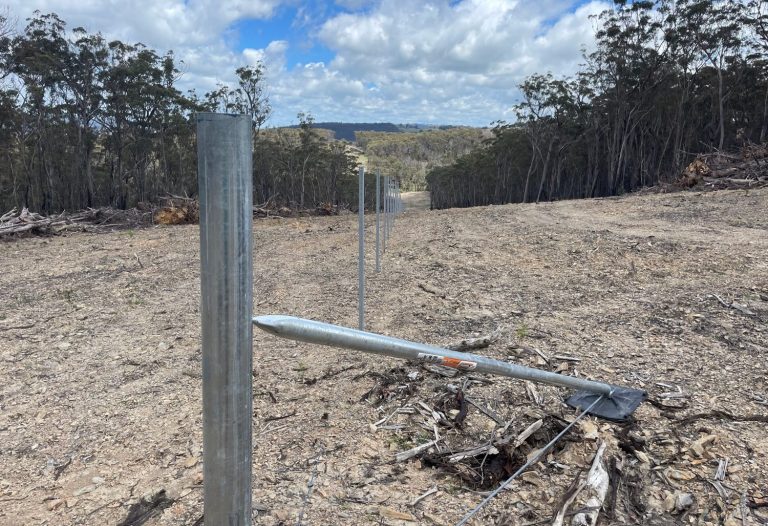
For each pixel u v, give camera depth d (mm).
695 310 4512
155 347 4262
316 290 5953
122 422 2992
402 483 2266
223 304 981
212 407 1025
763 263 6113
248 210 980
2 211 39781
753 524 1947
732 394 2941
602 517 2016
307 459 2467
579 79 50219
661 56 42688
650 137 47906
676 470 2268
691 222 10211
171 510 2154
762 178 17328
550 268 6586
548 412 2777
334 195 62719
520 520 2006
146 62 40406
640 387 3059
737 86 42156
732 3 37969
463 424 2729
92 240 11742
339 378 3363
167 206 17078
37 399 3363
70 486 2393
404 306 5074
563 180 62500
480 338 3799
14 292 6520
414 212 18859
